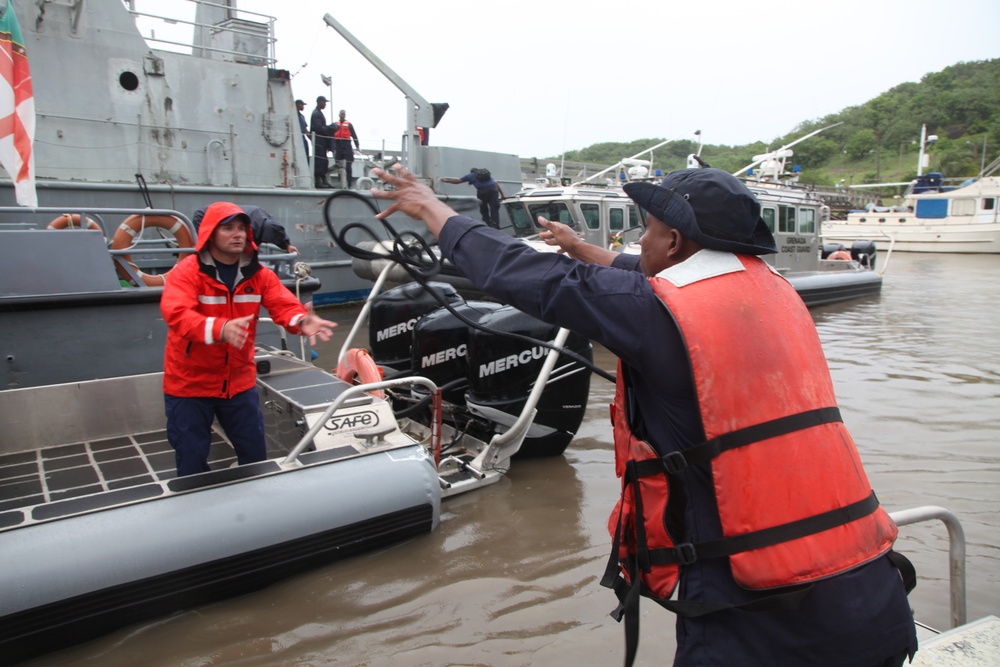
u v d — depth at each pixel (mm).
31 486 3877
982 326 12055
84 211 5906
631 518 1561
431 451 4340
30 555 2844
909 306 14906
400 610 3246
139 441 4641
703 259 1491
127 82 10711
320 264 12664
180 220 6812
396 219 13516
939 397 7156
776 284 1506
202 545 3139
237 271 3400
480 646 2990
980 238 32312
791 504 1335
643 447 1474
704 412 1361
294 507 3398
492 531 4035
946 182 47594
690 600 1388
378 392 4457
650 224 1605
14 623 2771
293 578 3451
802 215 16219
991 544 3975
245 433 3654
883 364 8820
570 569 3631
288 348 6781
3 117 6102
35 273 5441
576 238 2115
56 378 5547
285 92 12398
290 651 2951
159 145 11047
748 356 1369
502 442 4680
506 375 4652
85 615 2912
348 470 3654
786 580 1309
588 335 1454
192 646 2971
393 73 14297
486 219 13102
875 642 1321
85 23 10297
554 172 16734
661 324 1409
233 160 11758
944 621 3229
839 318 13164
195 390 3443
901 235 34562
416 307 5527
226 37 12656
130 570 2979
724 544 1352
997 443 5680
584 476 4887
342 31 13930
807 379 1412
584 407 5035
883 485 4797
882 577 1378
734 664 1332
